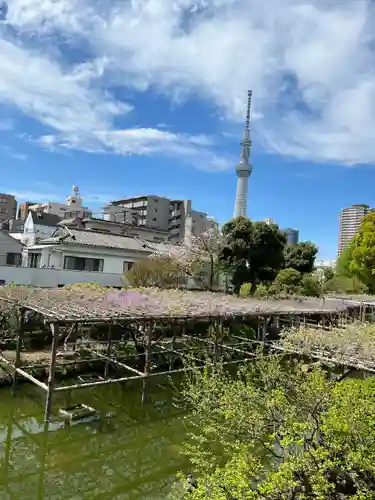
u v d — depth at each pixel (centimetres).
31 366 990
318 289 2156
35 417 866
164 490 637
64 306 941
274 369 653
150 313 987
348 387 480
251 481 415
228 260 2394
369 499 374
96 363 1175
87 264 2277
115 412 934
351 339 1034
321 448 384
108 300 1088
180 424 884
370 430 405
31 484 643
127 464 719
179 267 2234
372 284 2100
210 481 403
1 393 962
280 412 469
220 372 827
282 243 2530
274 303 1474
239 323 1614
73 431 816
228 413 489
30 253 2408
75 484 652
